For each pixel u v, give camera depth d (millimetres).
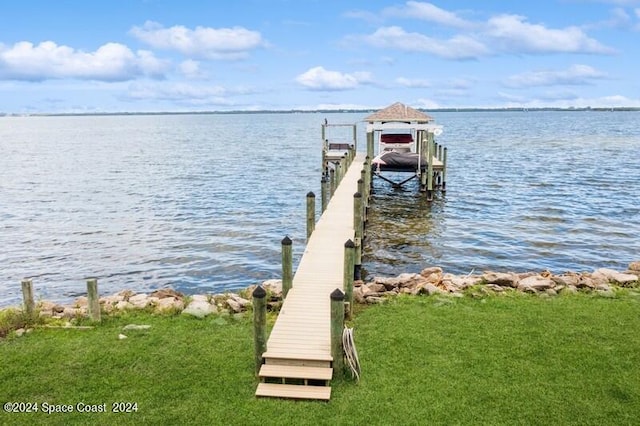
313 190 36594
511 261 20047
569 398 8805
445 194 33500
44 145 89875
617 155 57125
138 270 19766
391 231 24281
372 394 9008
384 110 34344
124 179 42938
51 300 17078
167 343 11023
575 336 11023
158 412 8594
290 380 9305
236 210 29891
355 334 11312
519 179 39750
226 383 9430
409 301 13297
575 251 21344
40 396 9078
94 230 25672
